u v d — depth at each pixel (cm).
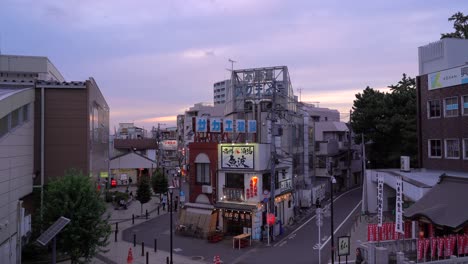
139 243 3138
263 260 2623
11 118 2380
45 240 1381
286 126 4478
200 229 3331
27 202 2802
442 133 3512
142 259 2658
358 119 5384
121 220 4131
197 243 3131
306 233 3453
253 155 3259
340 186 6719
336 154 6612
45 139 2952
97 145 3881
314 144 6044
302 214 4338
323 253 2761
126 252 2845
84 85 3053
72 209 2091
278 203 3622
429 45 4019
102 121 4478
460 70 3300
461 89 3303
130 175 7400
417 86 3850
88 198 2180
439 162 3547
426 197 2556
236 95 4775
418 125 3831
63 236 2070
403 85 5434
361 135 5428
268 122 3997
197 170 3638
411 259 2220
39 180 2878
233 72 4809
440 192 2502
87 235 2100
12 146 2336
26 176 2688
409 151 4941
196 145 3616
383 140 5306
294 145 4694
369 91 5616
